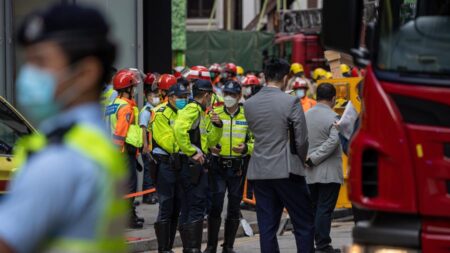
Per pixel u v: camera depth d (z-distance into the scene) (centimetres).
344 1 1426
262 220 2028
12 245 607
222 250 2508
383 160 1355
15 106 3278
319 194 2406
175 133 2252
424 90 1335
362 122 1398
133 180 2800
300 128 1981
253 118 2006
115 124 2733
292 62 7225
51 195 618
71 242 633
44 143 657
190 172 2291
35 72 656
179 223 2356
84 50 654
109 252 654
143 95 3512
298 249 2025
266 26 10281
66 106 666
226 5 11475
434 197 1323
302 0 8881
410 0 1472
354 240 1396
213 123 2352
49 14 652
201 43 7712
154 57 3775
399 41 1398
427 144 1328
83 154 640
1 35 3253
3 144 2005
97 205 639
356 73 4094
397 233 1345
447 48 1379
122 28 3544
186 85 2319
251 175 2017
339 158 2398
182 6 5612
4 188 1859
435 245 1323
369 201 1366
